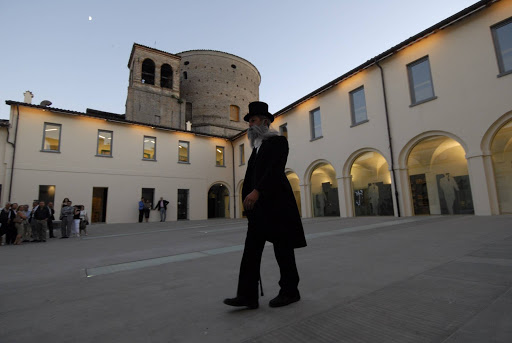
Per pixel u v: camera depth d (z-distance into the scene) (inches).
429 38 464.8
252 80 1664.6
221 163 1021.8
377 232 267.7
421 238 211.8
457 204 508.4
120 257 213.6
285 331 70.8
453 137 429.1
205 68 1499.8
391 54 512.7
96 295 113.7
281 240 90.5
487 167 391.5
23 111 690.2
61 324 83.4
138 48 1196.5
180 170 915.4
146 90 1173.1
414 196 572.1
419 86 482.3
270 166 91.0
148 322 81.6
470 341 59.4
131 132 838.5
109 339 71.2
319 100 668.1
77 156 743.7
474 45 410.6
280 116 781.9
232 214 1010.1
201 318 82.7
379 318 75.2
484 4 394.6
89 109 1114.1
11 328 81.6
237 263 163.5
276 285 115.0
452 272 114.6
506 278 101.8
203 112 1445.6
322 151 650.8
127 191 805.9
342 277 118.6
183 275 140.6
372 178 600.7
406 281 106.9
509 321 67.1
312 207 700.0
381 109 531.5
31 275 163.3
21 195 661.3
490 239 185.2
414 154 560.4
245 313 85.0
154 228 554.9
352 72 577.9
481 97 398.9
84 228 487.2
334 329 70.3
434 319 72.1
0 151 656.4
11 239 375.6
